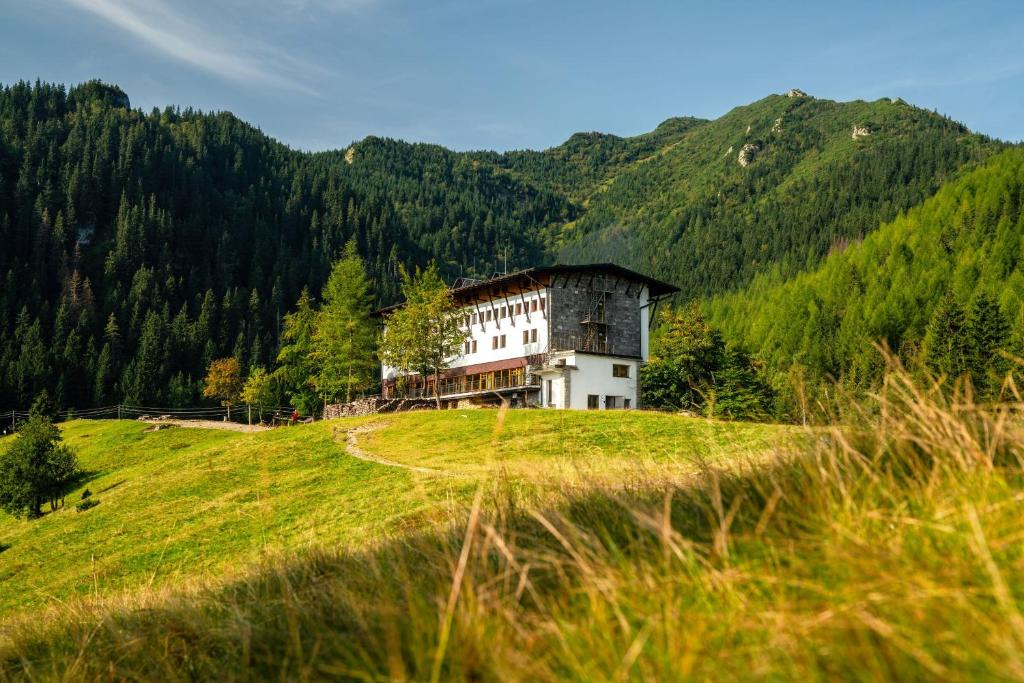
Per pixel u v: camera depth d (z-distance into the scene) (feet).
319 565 22.70
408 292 211.61
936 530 10.44
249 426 244.83
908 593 8.80
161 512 96.84
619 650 9.85
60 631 26.86
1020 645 7.45
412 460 101.24
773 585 10.16
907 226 578.25
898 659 7.97
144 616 22.76
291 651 14.07
